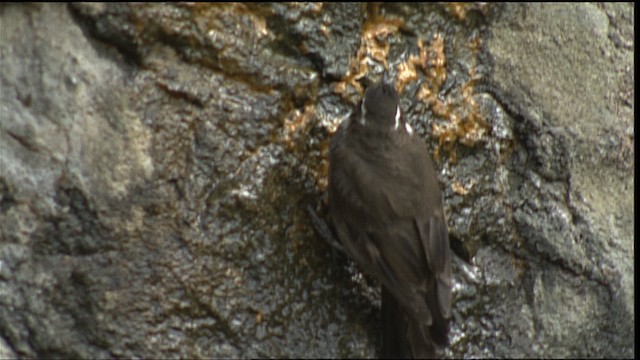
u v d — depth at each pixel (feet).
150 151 34.50
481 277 39.73
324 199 37.45
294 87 36.58
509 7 40.81
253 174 35.78
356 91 37.96
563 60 41.50
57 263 34.32
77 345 34.42
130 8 34.32
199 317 35.24
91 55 34.40
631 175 42.32
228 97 35.55
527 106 40.70
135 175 34.40
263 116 35.99
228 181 35.42
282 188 36.45
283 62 36.78
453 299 39.29
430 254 36.52
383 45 38.58
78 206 34.24
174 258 34.81
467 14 39.93
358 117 36.94
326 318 37.32
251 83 35.99
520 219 40.45
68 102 34.24
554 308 40.96
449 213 39.06
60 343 34.37
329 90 37.65
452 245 39.37
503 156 40.34
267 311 36.22
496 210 39.93
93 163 34.24
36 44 34.30
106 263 34.37
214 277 35.35
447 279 36.73
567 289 41.19
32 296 34.27
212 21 35.50
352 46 37.99
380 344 38.17
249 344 35.96
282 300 36.50
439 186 38.40
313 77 36.96
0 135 34.24
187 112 34.99
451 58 39.68
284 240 36.55
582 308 41.39
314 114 37.22
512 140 40.57
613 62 42.34
